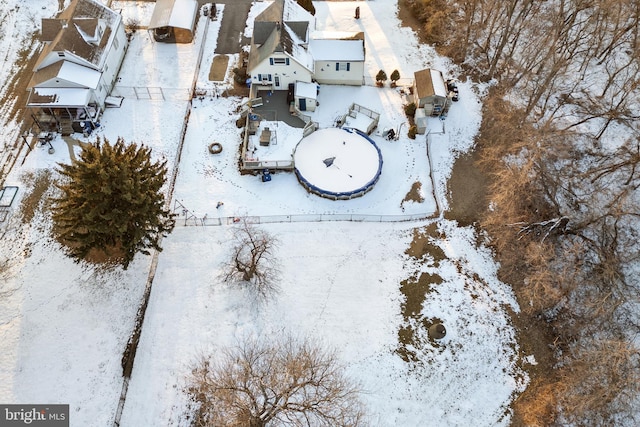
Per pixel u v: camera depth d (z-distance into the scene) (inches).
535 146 1852.9
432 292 1718.8
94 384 1494.8
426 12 2487.7
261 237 1740.9
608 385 1429.6
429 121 2160.4
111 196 1462.8
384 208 1900.8
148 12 2518.5
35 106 1957.4
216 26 2471.7
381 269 1753.2
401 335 1625.2
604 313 1628.9
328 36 2309.3
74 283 1663.4
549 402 1540.4
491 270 1795.0
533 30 2309.3
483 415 1510.8
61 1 2518.5
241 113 2116.1
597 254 1749.5
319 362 1382.9
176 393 1488.7
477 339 1635.1
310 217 1841.8
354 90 2260.1
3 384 1488.7
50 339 1562.5
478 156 2087.8
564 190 1935.3
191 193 1884.8
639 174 1940.2
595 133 2128.4
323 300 1668.3
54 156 1953.7
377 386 1524.4
